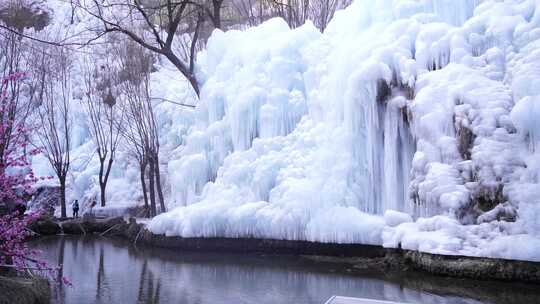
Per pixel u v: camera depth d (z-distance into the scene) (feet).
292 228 48.85
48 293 32.32
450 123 41.34
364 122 48.52
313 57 58.08
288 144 54.95
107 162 117.50
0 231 24.64
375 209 47.70
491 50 42.80
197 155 62.95
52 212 112.78
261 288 35.32
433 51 45.65
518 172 36.88
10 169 70.59
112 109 115.03
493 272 34.63
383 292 32.63
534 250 33.65
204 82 73.20
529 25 41.98
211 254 52.42
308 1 88.74
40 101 100.48
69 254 56.18
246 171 55.67
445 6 49.39
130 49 97.35
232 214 52.65
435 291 32.45
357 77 47.47
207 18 95.61
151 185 93.50
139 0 78.64
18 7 74.64
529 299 29.91
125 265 47.14
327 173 48.91
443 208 39.32
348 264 43.50
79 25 109.19
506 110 39.14
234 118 59.11
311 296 32.45
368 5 53.78
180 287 36.37
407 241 40.04
